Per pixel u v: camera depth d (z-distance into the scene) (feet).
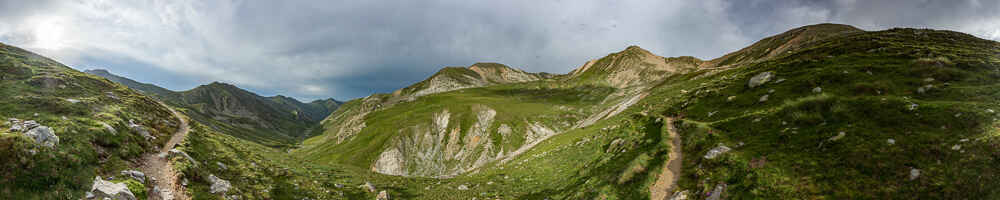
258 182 104.99
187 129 180.65
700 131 97.55
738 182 64.69
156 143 119.85
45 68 230.89
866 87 97.40
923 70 100.48
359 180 146.00
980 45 166.71
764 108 109.40
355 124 619.67
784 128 80.84
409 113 520.01
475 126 421.59
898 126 61.98
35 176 57.31
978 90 76.59
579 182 107.04
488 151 369.30
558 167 143.95
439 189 135.44
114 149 88.07
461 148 391.45
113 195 60.39
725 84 188.03
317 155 453.99
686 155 88.84
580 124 381.60
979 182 42.14
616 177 91.04
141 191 66.90
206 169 97.09
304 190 109.29
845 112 75.51
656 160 90.22
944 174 46.34
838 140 63.93
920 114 63.10
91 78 239.09
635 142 120.26
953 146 50.31
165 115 213.87
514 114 440.04
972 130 52.39
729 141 84.58
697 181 72.18
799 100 91.56
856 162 55.77
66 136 76.23
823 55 204.64
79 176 64.49
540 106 531.50
